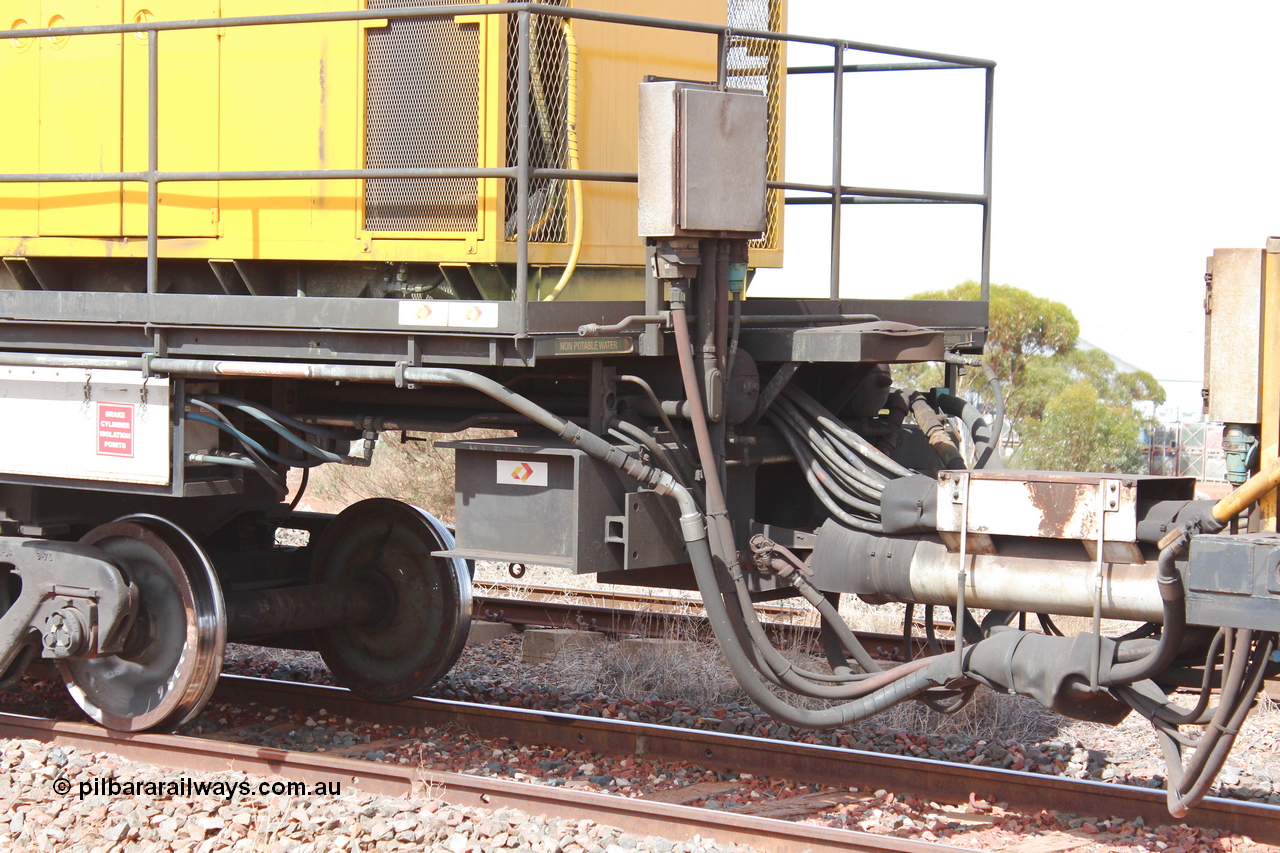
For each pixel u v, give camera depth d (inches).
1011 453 832.3
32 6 262.5
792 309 250.2
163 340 233.6
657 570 244.1
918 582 204.2
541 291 230.7
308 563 300.2
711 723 273.4
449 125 222.2
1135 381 1198.9
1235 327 186.9
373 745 255.3
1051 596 191.9
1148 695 188.4
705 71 265.9
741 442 220.7
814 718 208.7
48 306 244.2
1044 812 217.2
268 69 238.5
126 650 247.3
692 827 199.6
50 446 244.8
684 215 199.0
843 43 246.1
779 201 277.7
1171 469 880.9
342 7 230.2
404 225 227.0
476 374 203.6
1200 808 210.8
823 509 237.6
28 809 208.2
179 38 246.8
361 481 634.2
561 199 235.3
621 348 213.2
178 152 247.9
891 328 221.0
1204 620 169.5
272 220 238.8
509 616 368.2
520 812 205.9
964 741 259.6
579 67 235.0
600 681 307.6
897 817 214.1
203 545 297.3
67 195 260.4
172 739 235.9
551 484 211.2
